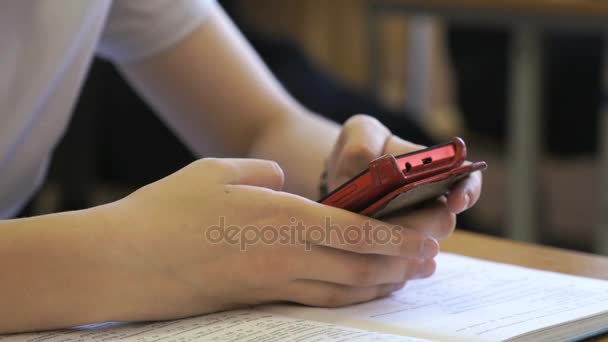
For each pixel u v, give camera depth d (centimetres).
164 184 82
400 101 516
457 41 418
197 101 140
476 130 410
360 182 82
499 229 386
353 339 73
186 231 79
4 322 77
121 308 79
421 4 320
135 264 79
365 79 527
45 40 113
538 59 294
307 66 324
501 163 432
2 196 130
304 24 536
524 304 85
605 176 297
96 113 309
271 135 134
